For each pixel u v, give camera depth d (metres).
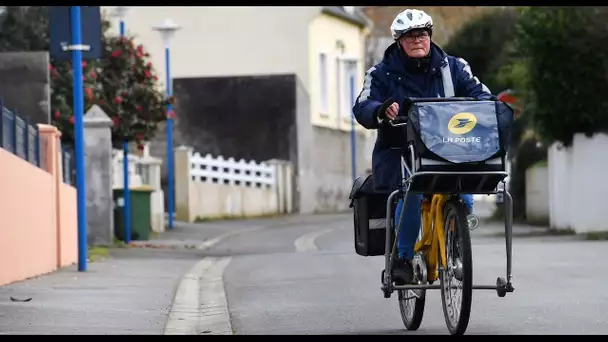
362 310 21.58
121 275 32.69
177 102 96.62
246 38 100.38
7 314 21.28
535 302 21.83
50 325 19.59
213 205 81.94
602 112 48.19
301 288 26.91
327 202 102.88
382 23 124.44
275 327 19.44
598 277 27.22
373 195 17.41
